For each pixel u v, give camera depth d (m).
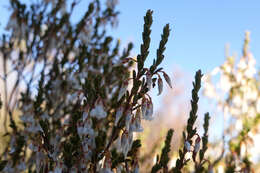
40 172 0.26
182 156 0.28
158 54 0.26
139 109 0.25
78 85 0.32
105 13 0.38
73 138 0.27
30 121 0.29
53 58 0.38
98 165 0.26
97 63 0.35
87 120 0.26
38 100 0.32
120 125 0.26
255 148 0.39
